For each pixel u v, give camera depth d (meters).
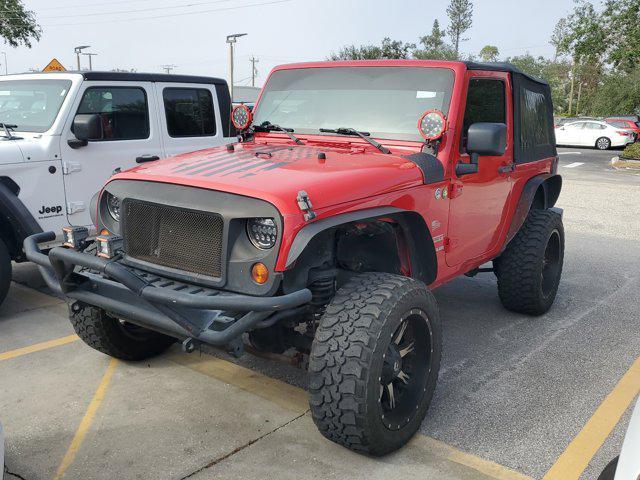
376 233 3.45
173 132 6.42
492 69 4.23
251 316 2.71
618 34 25.14
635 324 5.14
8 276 4.95
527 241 4.96
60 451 3.13
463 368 4.21
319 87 4.26
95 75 5.66
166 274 3.05
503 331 4.94
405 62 4.05
